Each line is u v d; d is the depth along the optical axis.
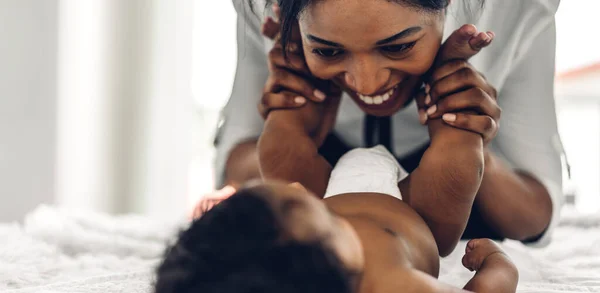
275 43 0.94
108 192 2.11
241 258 0.53
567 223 1.44
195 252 0.55
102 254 1.14
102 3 2.07
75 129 2.07
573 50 2.18
